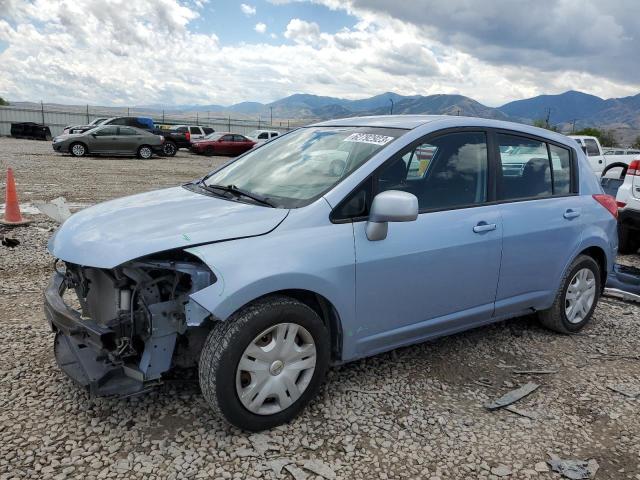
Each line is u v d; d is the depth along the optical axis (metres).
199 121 53.28
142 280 2.83
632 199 7.45
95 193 11.98
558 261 4.28
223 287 2.66
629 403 3.47
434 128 3.63
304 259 2.91
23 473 2.54
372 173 3.27
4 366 3.57
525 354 4.16
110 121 27.56
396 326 3.43
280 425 3.03
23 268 5.88
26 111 45.78
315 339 3.05
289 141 4.10
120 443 2.80
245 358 2.82
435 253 3.45
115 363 2.78
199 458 2.72
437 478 2.67
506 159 4.02
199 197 3.51
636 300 5.46
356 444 2.90
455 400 3.41
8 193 7.88
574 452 2.92
